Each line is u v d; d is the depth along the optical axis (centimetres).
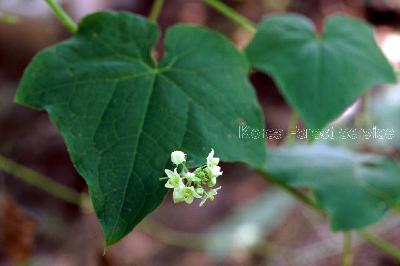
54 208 77
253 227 75
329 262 76
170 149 40
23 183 77
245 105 43
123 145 40
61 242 74
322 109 48
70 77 42
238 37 102
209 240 76
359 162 53
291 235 79
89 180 38
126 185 39
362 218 50
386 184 51
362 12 115
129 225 38
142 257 74
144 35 44
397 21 116
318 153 54
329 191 51
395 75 50
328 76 49
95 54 43
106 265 62
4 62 88
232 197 83
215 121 42
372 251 76
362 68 50
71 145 40
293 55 49
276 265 76
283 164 52
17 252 59
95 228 75
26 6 86
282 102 93
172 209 80
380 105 83
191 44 45
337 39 50
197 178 38
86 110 41
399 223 79
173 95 42
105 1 99
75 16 90
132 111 41
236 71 44
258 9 107
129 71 43
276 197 78
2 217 58
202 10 105
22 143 82
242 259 75
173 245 76
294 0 110
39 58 42
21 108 85
